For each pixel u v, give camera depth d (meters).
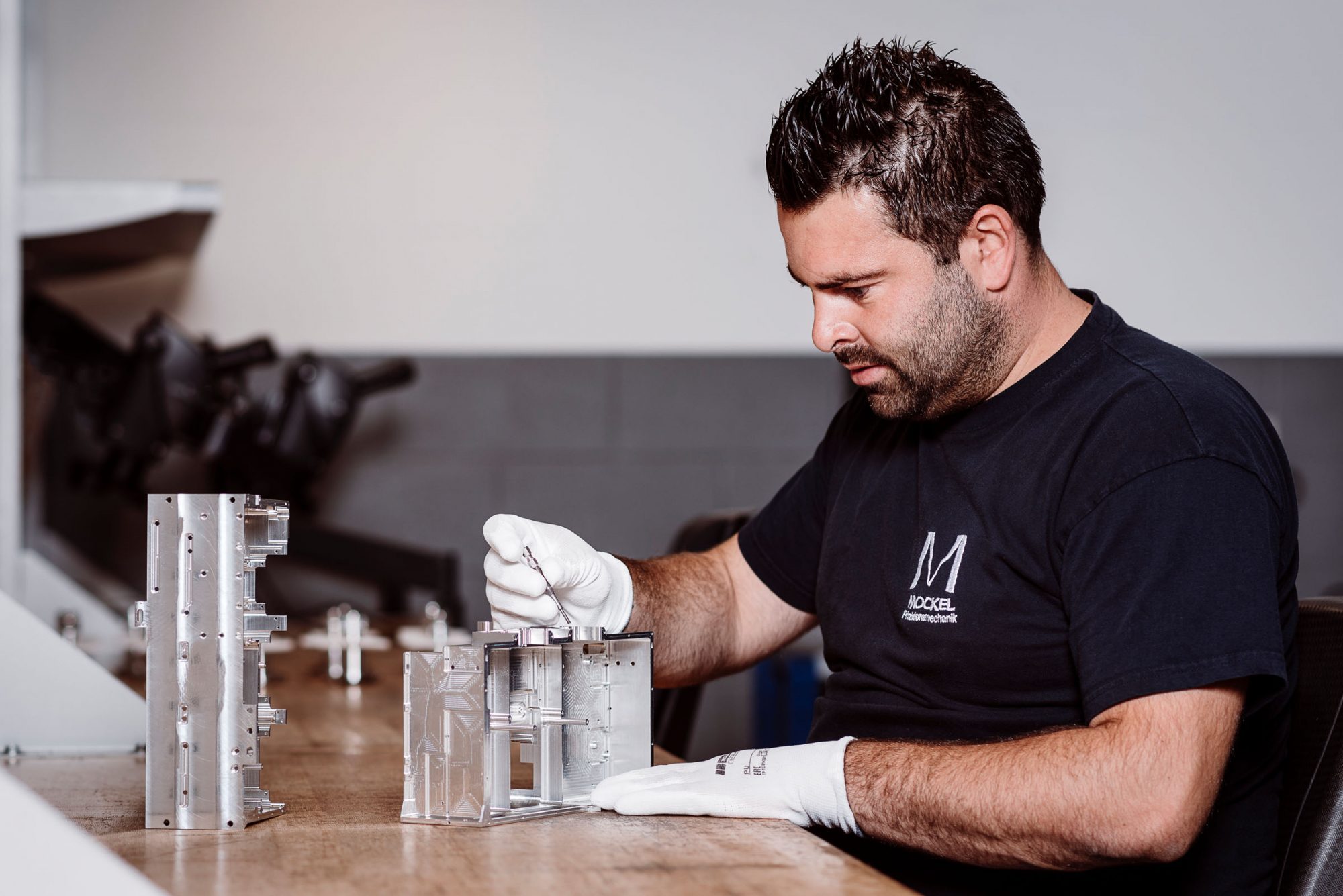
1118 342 1.09
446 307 3.64
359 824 0.87
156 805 0.85
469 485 3.61
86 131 3.50
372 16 3.62
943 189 1.01
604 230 3.70
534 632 0.90
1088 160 3.83
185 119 3.54
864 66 1.04
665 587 1.28
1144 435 0.98
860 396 1.35
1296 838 1.01
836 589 1.24
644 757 0.99
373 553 3.03
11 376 2.10
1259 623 0.90
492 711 0.89
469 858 0.76
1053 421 1.06
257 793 0.90
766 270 3.75
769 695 3.39
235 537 0.86
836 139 1.01
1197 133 3.85
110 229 2.55
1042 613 1.05
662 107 3.73
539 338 3.67
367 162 3.62
